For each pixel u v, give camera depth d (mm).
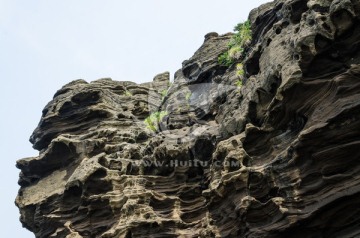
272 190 14070
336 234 12633
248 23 21703
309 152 13047
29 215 22406
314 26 13578
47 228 21047
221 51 23047
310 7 14203
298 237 13094
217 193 15023
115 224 17984
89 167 19562
